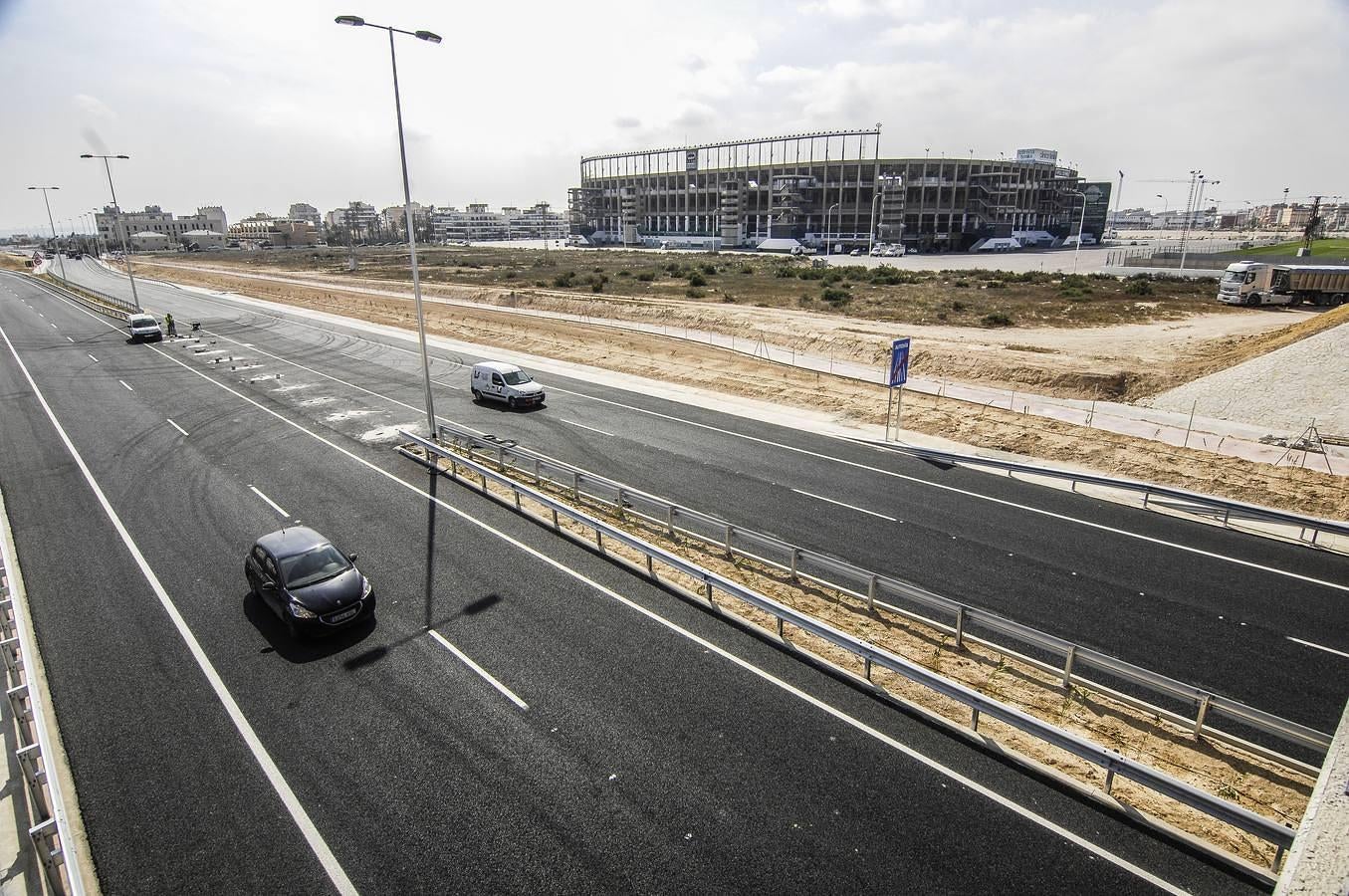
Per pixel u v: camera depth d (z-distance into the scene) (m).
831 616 13.78
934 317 50.94
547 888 8.15
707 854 8.56
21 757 8.94
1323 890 6.75
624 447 24.59
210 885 8.28
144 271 110.38
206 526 18.12
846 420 28.20
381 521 18.45
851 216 140.38
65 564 16.11
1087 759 9.16
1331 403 26.31
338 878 8.33
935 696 11.48
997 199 138.50
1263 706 11.30
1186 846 8.65
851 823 8.99
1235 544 17.23
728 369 37.44
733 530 15.74
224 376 36.06
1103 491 20.66
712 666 12.34
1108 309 53.59
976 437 25.52
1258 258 85.44
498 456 23.53
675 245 157.88
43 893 7.86
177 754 10.37
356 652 12.79
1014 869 8.33
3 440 25.25
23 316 58.34
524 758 10.19
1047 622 13.69
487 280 83.81
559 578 15.47
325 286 84.75
